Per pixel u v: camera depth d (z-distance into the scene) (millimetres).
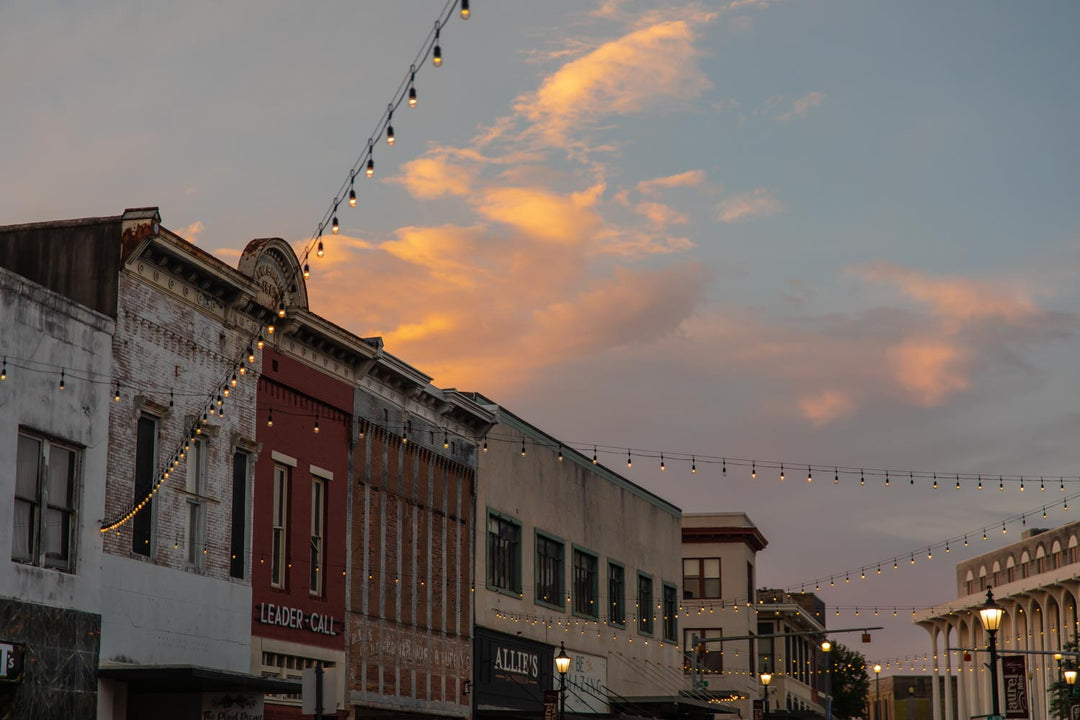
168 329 34750
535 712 54688
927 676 195250
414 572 47438
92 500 31750
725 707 71438
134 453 33438
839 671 142250
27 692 29203
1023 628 140500
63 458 31281
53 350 30781
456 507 51375
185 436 35031
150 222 33250
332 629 41625
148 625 33281
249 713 33875
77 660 30781
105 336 32469
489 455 54500
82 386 31641
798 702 108250
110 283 33094
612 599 67562
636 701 66000
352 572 43125
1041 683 133000
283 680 34469
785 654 105875
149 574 33469
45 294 30531
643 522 72688
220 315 36812
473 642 51812
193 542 35531
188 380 35406
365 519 44219
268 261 38938
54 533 30812
